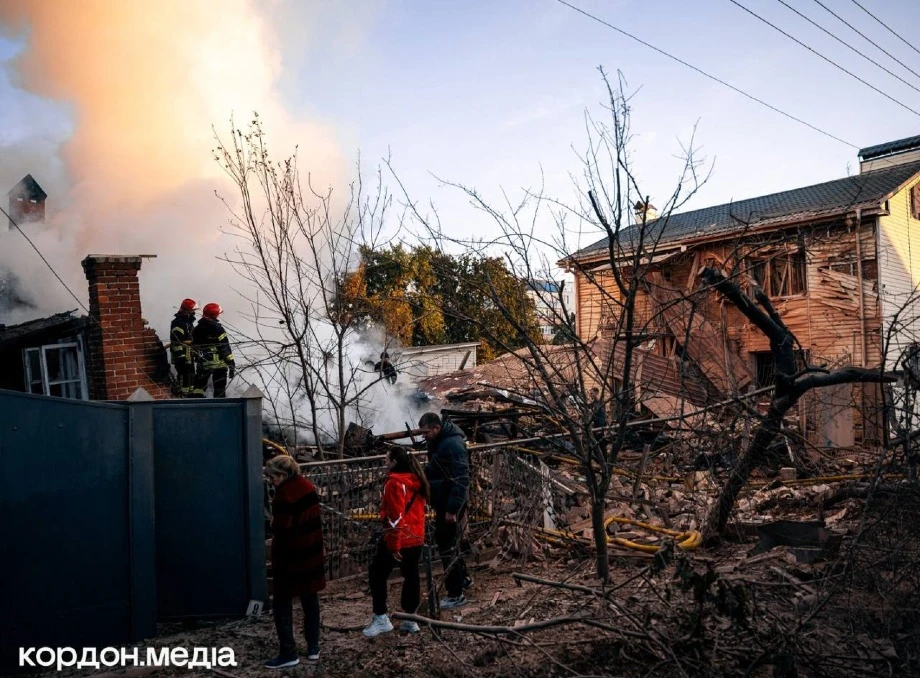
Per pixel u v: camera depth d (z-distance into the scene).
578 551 7.43
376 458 7.37
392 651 4.99
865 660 4.31
